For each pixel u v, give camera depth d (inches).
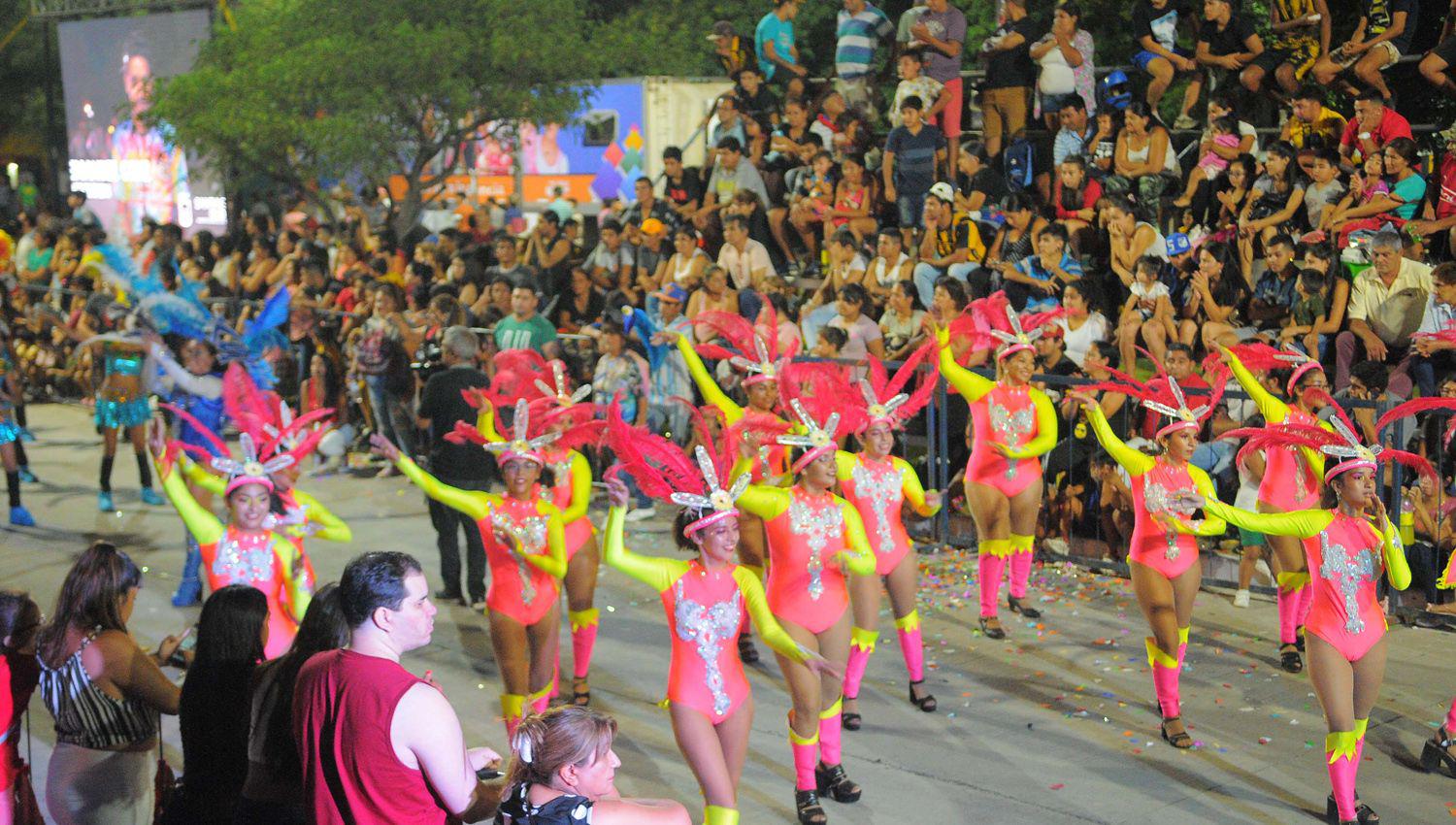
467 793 178.4
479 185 876.6
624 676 367.2
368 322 556.4
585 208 839.7
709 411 374.0
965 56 725.3
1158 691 313.9
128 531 523.2
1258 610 400.5
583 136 832.3
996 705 337.7
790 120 599.5
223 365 432.1
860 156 571.8
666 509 545.0
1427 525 383.9
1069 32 537.3
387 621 179.2
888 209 569.6
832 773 285.9
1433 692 337.1
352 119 730.8
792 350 367.9
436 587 445.7
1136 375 453.7
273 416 312.2
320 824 178.1
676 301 519.5
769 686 355.9
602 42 791.1
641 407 505.0
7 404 524.1
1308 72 498.0
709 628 248.5
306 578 295.1
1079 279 455.8
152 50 951.6
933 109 546.9
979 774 297.7
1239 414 417.1
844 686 324.8
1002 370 383.2
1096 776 294.7
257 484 290.0
